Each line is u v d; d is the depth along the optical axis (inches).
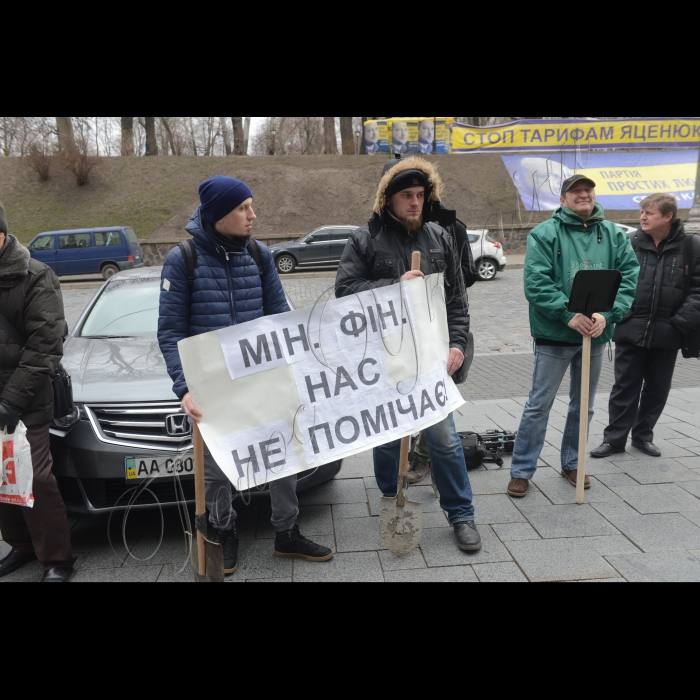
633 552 122.2
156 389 133.7
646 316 167.5
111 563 125.5
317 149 1895.9
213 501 118.9
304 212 1058.1
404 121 1159.0
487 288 630.5
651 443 177.3
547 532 132.0
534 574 115.6
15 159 1140.5
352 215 1055.0
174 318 109.9
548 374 147.6
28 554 127.4
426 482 165.3
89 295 676.7
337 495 157.8
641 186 926.4
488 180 1072.2
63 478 128.0
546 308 142.0
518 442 151.9
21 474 113.0
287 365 108.8
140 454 126.1
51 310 113.4
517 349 352.8
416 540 120.6
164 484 128.0
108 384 136.4
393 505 120.6
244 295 114.7
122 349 157.2
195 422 104.0
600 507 143.2
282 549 124.6
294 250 810.2
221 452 105.0
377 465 132.1
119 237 818.8
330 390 111.3
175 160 1145.4
